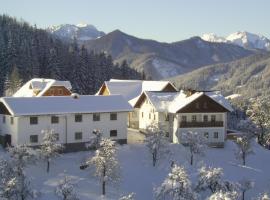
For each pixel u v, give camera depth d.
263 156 82.44
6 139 72.88
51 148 65.12
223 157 77.94
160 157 71.81
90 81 159.50
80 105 76.19
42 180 62.16
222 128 83.44
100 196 59.94
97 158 60.88
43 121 72.38
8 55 153.38
